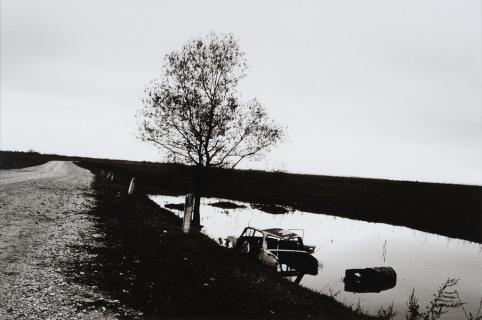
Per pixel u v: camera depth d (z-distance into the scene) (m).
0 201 16.09
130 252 9.85
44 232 11.14
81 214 15.16
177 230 14.13
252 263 11.72
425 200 52.34
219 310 6.85
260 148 21.95
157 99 21.50
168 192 44.03
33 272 7.45
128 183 41.22
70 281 7.20
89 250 9.62
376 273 13.00
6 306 5.75
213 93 22.09
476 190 72.12
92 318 5.73
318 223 29.34
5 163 56.41
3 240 9.68
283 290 9.01
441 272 15.47
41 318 5.50
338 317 7.81
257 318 6.77
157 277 8.11
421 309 10.65
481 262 17.84
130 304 6.51
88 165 78.12
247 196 48.44
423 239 24.75
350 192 60.06
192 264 9.50
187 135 21.92
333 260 16.81
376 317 8.81
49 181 29.33
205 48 21.97
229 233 21.12
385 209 42.00
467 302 11.52
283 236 13.67
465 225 32.78
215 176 22.23
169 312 6.43
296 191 57.66
